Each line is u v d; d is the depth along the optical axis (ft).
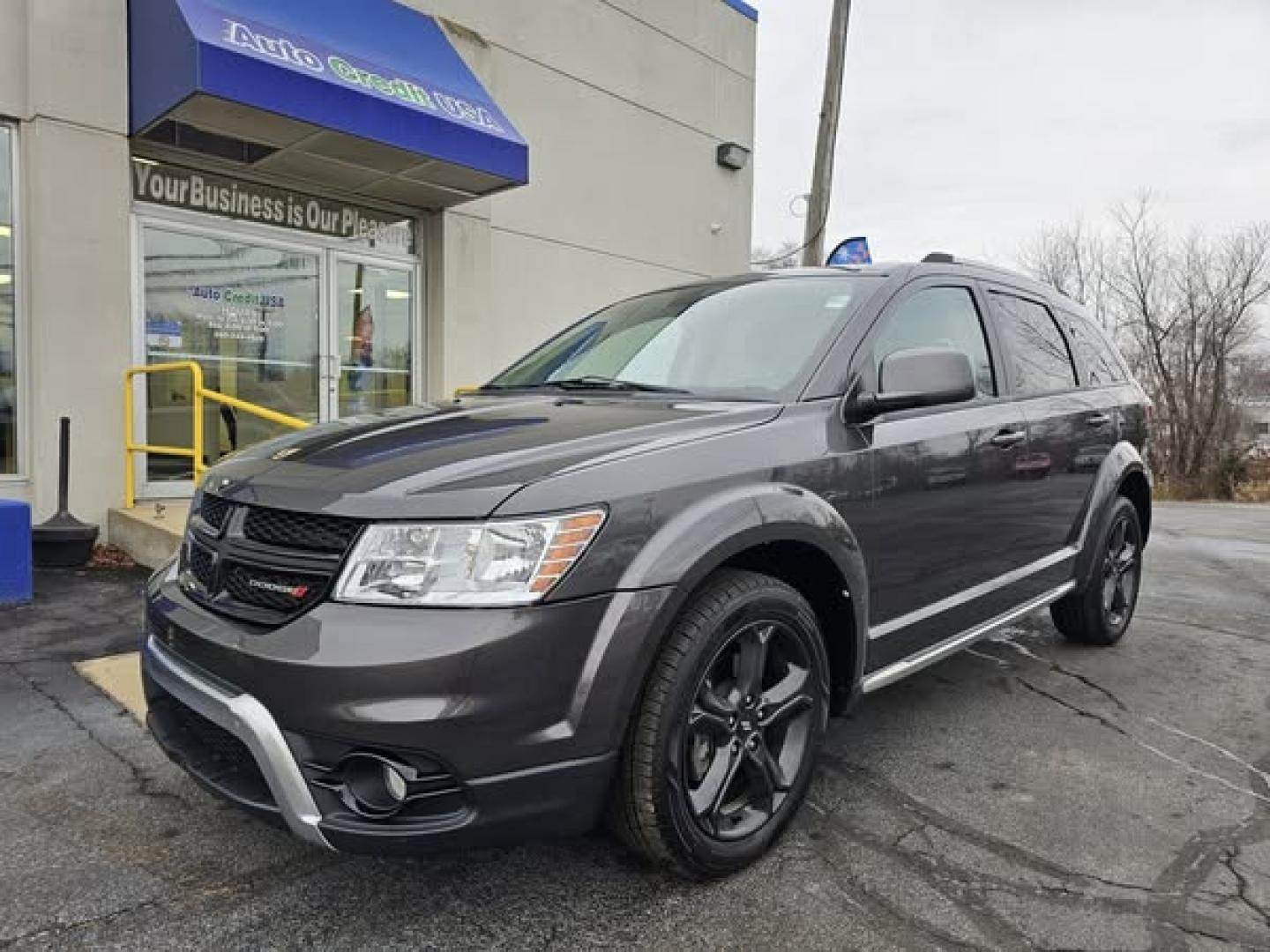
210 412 25.00
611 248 35.94
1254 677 14.64
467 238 29.99
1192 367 103.14
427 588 6.70
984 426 11.53
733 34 41.52
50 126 20.25
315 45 22.16
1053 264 111.04
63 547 19.36
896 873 8.37
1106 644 16.02
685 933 7.39
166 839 8.75
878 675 9.94
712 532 7.67
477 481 7.11
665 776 7.43
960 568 11.18
